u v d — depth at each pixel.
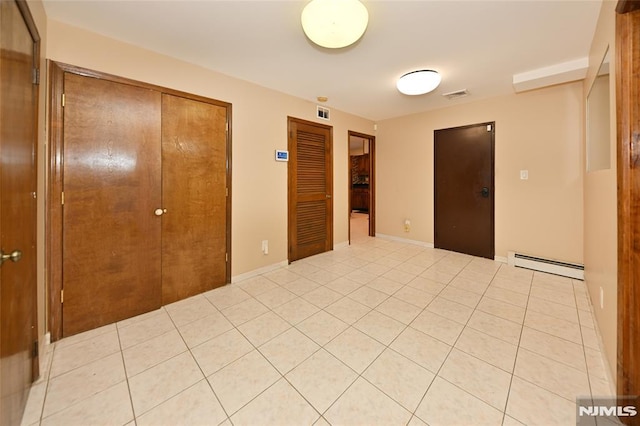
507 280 2.84
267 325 2.02
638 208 1.20
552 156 3.03
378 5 1.68
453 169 3.88
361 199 9.36
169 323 2.06
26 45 1.35
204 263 2.62
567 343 1.75
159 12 1.73
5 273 1.08
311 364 1.59
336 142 4.07
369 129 4.68
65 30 1.82
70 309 1.89
